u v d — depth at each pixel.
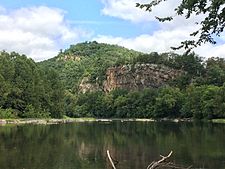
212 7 11.77
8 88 132.62
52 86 163.75
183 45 12.96
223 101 131.88
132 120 172.88
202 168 37.66
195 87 163.38
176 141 63.75
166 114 175.88
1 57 143.25
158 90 189.75
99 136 77.62
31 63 156.50
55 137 73.19
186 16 12.36
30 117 140.38
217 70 186.00
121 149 54.84
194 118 149.12
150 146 57.59
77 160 44.41
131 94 198.38
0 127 99.56
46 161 43.22
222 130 88.25
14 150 51.44
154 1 12.34
